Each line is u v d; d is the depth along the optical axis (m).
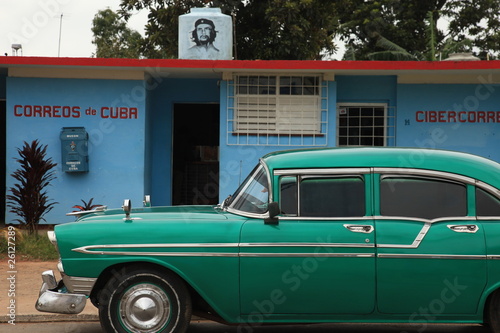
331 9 21.62
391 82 13.48
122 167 12.81
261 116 12.94
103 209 7.19
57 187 12.73
